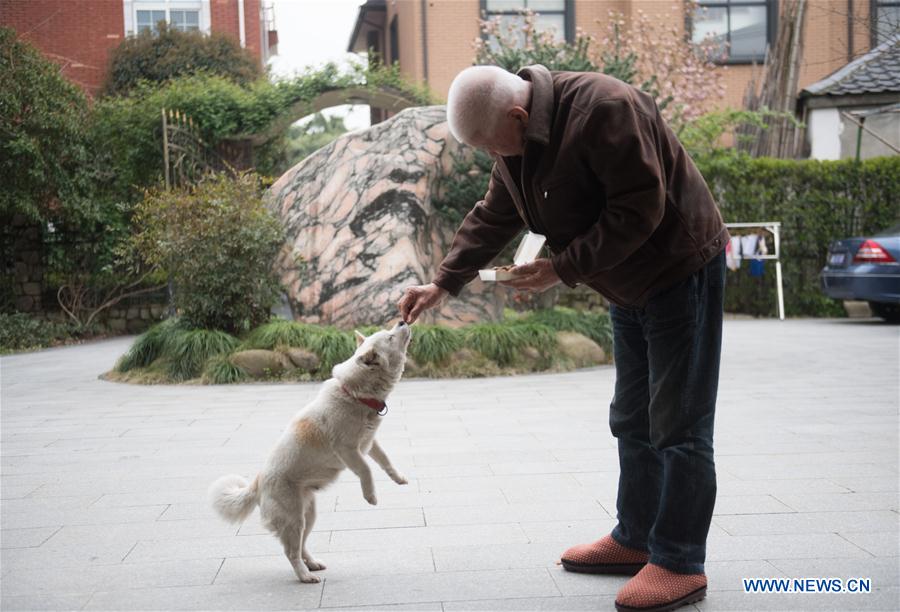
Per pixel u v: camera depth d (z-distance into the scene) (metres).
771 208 15.49
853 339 11.43
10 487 4.60
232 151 16.34
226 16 20.84
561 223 2.86
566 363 9.38
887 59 16.44
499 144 2.83
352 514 4.00
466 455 5.18
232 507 3.28
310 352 9.03
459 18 19.83
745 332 12.90
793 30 17.59
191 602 2.94
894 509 3.83
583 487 4.38
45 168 14.10
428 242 10.47
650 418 2.98
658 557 2.88
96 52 19.70
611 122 2.61
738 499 4.05
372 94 16.41
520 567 3.25
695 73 16.69
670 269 2.85
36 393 8.41
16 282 15.78
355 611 2.83
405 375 8.86
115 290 15.72
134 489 4.53
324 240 10.34
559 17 20.17
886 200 15.33
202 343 9.18
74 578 3.20
